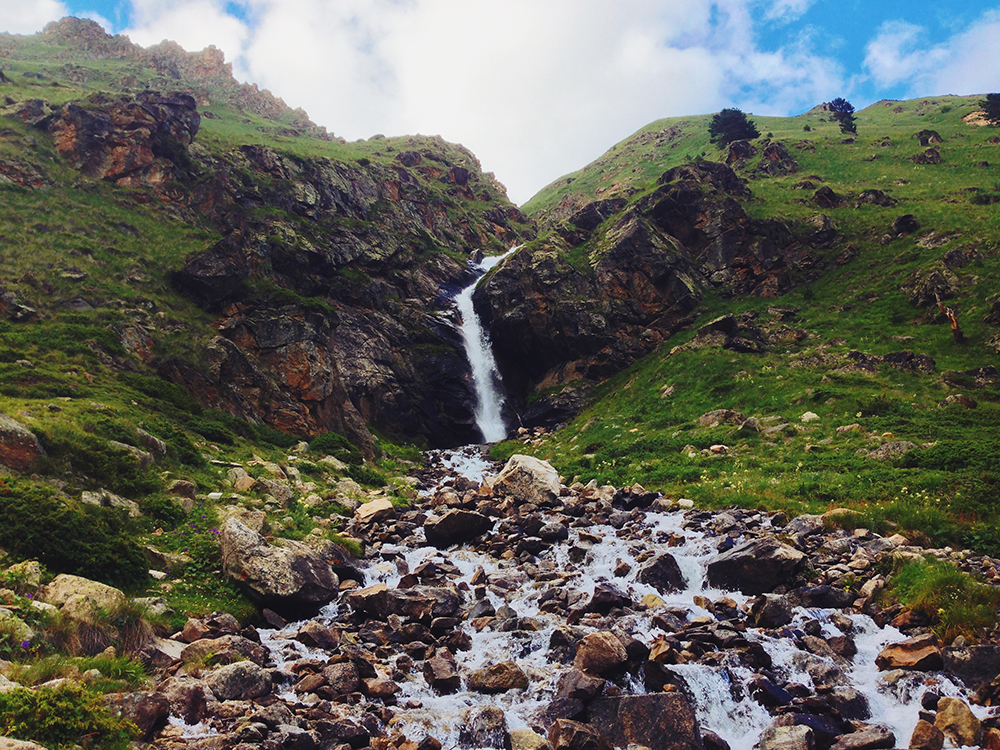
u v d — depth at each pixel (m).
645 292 58.53
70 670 8.94
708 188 66.00
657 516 23.19
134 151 49.16
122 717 8.12
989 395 32.66
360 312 53.19
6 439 16.31
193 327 36.41
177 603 13.62
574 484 30.42
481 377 57.94
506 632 13.84
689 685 11.02
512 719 10.42
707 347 48.06
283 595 14.75
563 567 18.72
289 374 38.66
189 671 10.47
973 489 20.28
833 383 37.34
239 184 58.25
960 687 10.81
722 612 14.41
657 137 162.62
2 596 10.39
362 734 9.41
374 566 18.95
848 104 137.38
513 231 99.75
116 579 13.35
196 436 27.56
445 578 18.00
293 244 51.81
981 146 91.25
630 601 15.06
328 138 136.12
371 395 47.84
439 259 69.75
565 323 56.47
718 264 59.84
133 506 17.48
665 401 43.16
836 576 15.75
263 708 9.32
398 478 34.72
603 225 69.62
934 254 50.78
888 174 84.94
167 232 44.75
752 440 32.31
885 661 11.93
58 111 50.28
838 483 23.84
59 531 13.23
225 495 21.44
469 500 27.42
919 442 27.28
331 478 29.80
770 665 11.86
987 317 39.69
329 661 11.77
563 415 51.25
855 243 58.28
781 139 112.31
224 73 141.38
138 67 124.19
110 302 34.31
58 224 39.31
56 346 29.06
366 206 72.19
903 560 15.32
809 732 9.63
